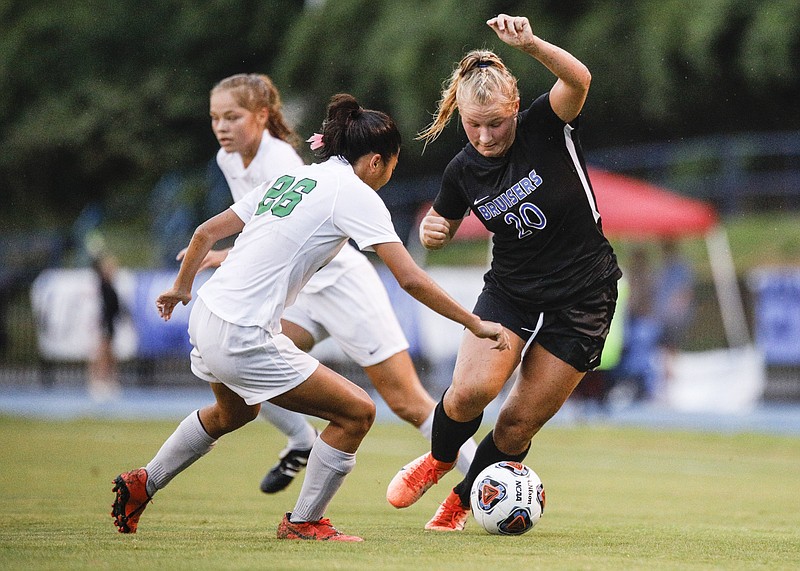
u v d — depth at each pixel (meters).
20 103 98.19
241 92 21.89
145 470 17.17
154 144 93.75
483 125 16.83
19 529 18.00
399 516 21.92
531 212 17.41
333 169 16.55
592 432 48.91
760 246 72.25
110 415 56.84
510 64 75.81
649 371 57.25
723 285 65.56
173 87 93.88
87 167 95.25
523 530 17.98
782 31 73.06
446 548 15.91
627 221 56.75
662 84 75.75
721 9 73.75
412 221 79.62
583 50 78.25
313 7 85.94
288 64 84.75
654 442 45.28
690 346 62.97
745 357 59.22
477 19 77.75
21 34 97.12
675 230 57.03
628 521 21.52
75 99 95.06
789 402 59.66
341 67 83.31
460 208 18.53
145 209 82.56
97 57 96.81
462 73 17.31
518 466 18.33
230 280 16.06
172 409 60.06
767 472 35.19
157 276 66.25
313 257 16.19
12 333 72.81
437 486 29.03
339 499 25.62
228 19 94.00
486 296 18.34
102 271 64.75
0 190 99.88
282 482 23.83
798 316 58.59
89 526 18.47
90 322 67.69
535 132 17.33
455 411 18.06
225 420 17.02
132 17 96.25
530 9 79.69
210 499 24.80
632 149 83.06
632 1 78.12
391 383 22.62
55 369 70.56
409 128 78.69
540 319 17.91
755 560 15.48
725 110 80.56
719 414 57.91
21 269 75.50
